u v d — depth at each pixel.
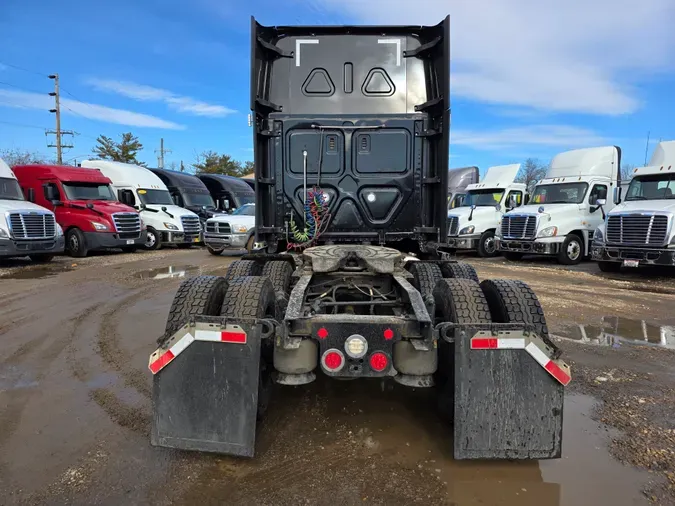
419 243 5.65
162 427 2.88
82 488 2.77
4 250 12.37
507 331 2.83
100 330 6.17
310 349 3.16
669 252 10.65
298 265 4.89
